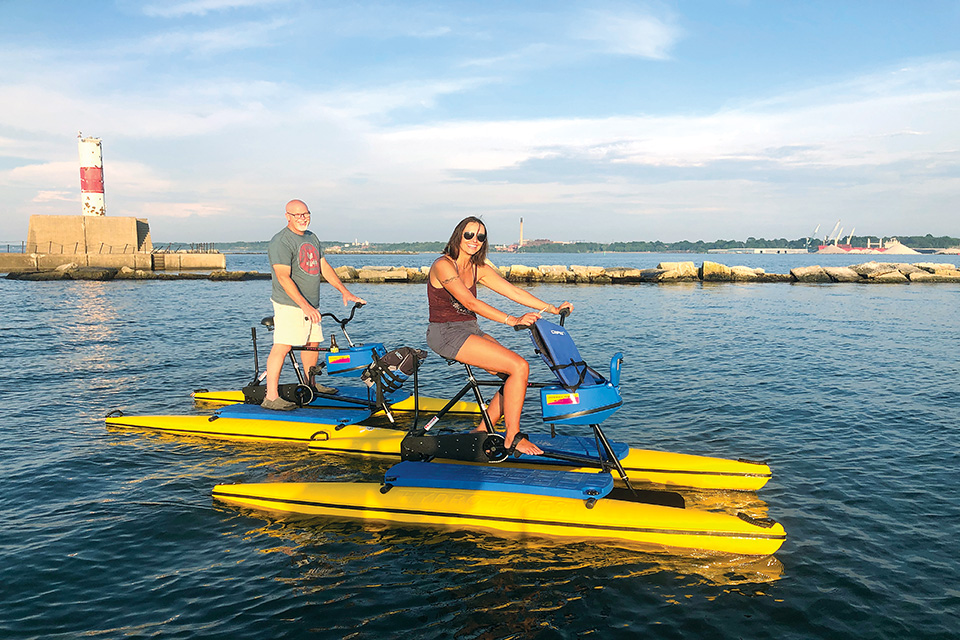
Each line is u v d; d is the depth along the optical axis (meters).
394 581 4.16
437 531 4.96
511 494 5.07
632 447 7.12
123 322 20.61
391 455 6.77
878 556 4.49
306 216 7.49
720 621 3.69
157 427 7.83
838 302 28.94
